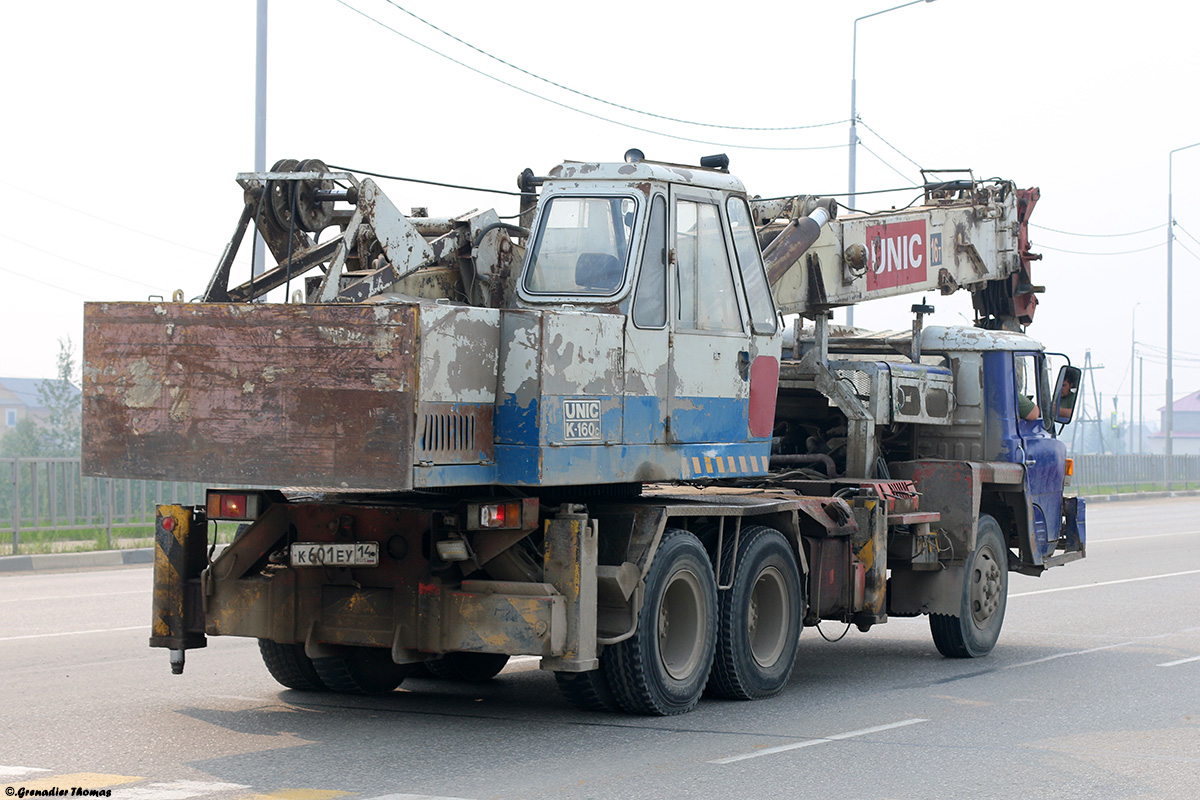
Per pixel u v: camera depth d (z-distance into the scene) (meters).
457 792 7.08
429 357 8.05
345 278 9.72
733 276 10.48
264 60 22.33
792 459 13.01
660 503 9.67
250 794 6.97
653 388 9.52
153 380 8.58
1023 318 16.31
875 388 13.12
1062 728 9.30
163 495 23.52
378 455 7.99
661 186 9.70
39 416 101.12
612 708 9.62
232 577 9.38
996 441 14.20
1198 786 7.53
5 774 7.42
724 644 10.16
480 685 11.06
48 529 21.42
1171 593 18.91
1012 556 14.48
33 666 11.39
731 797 7.11
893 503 12.55
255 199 9.27
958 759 8.20
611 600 9.11
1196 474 58.50
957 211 15.01
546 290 9.57
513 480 8.55
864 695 10.81
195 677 10.95
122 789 7.07
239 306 8.35
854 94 32.59
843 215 13.96
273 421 8.25
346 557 8.85
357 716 9.37
